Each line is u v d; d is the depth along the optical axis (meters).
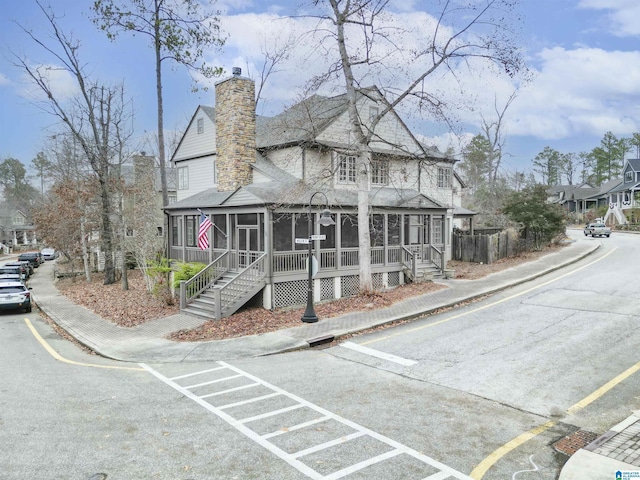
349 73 16.33
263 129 25.66
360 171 16.64
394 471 5.33
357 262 19.17
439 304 14.85
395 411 7.12
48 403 7.93
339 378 8.85
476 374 8.65
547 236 28.33
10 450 6.06
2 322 18.08
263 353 10.96
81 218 30.77
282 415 7.11
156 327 14.88
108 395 8.34
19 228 81.88
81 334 14.66
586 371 8.45
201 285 17.44
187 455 5.84
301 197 17.56
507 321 12.48
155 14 25.72
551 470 5.29
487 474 5.24
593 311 12.77
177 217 23.91
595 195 70.31
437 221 26.58
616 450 5.57
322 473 5.32
